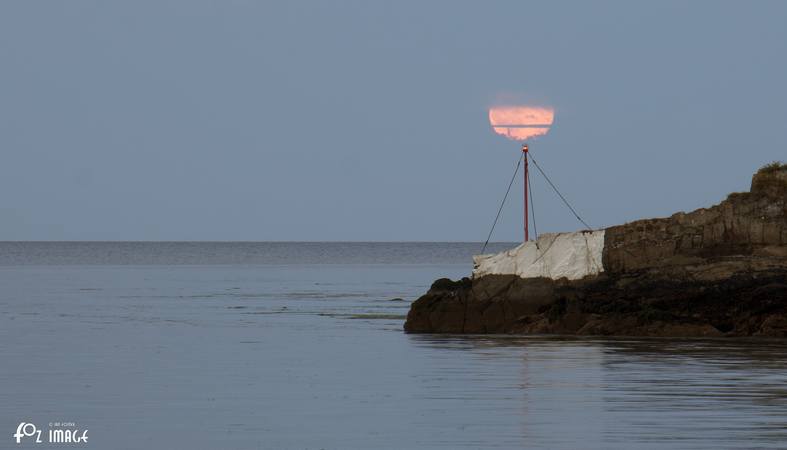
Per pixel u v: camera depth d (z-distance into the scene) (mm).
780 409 87375
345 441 77625
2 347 140625
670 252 152000
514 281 156875
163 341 149250
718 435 77312
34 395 98562
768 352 127062
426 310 160125
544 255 156875
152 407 91938
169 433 81125
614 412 86750
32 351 135875
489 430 80500
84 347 141000
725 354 125312
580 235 156250
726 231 151625
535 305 154750
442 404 92000
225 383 106062
